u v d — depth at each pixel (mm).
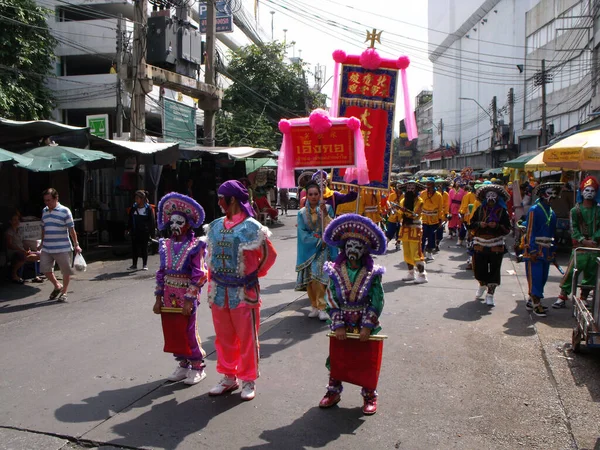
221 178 19156
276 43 30594
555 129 35719
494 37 50594
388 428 3797
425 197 11586
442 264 11211
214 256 4277
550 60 35812
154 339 5969
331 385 4133
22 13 17594
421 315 6855
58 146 10336
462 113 61562
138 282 9672
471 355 5309
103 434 3736
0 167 11039
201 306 7469
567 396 4312
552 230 6879
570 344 5605
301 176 7980
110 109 24375
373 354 3938
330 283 4020
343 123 6289
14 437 3717
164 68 17375
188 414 4047
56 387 4590
